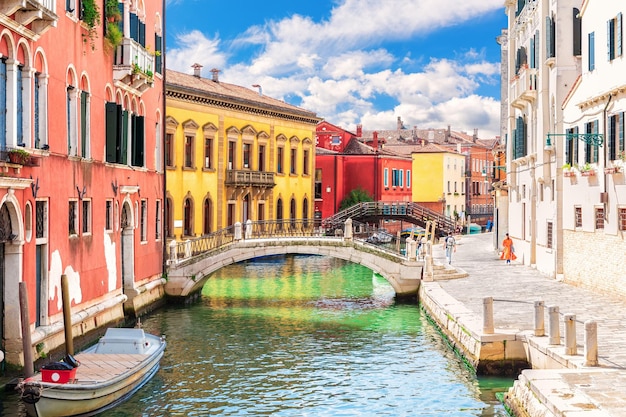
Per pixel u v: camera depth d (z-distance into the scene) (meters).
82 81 21.03
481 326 18.53
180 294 29.89
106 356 17.39
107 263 23.14
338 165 65.25
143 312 26.86
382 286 36.00
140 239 26.84
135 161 26.11
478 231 74.44
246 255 30.86
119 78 23.81
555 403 11.75
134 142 26.06
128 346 17.88
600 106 23.45
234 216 45.97
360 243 31.31
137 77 25.09
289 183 52.22
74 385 14.07
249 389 17.31
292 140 52.34
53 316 18.56
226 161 45.00
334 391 17.11
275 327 25.03
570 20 28.16
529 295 24.14
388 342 22.39
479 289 26.11
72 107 20.44
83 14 20.81
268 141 49.28
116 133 23.55
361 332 24.05
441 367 19.09
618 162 22.23
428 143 87.19
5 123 16.36
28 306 15.91
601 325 18.19
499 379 17.17
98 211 22.33
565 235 27.20
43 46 18.02
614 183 22.50
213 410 15.73
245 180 45.78
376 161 65.88
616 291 22.72
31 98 17.33
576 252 26.17
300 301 31.00
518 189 37.03
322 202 65.19
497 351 17.19
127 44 24.19
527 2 33.38
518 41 37.03
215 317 27.02
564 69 28.27
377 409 15.70
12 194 16.12
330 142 67.44
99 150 22.47
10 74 16.42
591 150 24.41
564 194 27.14
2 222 16.20
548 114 30.11
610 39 22.75
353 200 63.84
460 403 15.84
